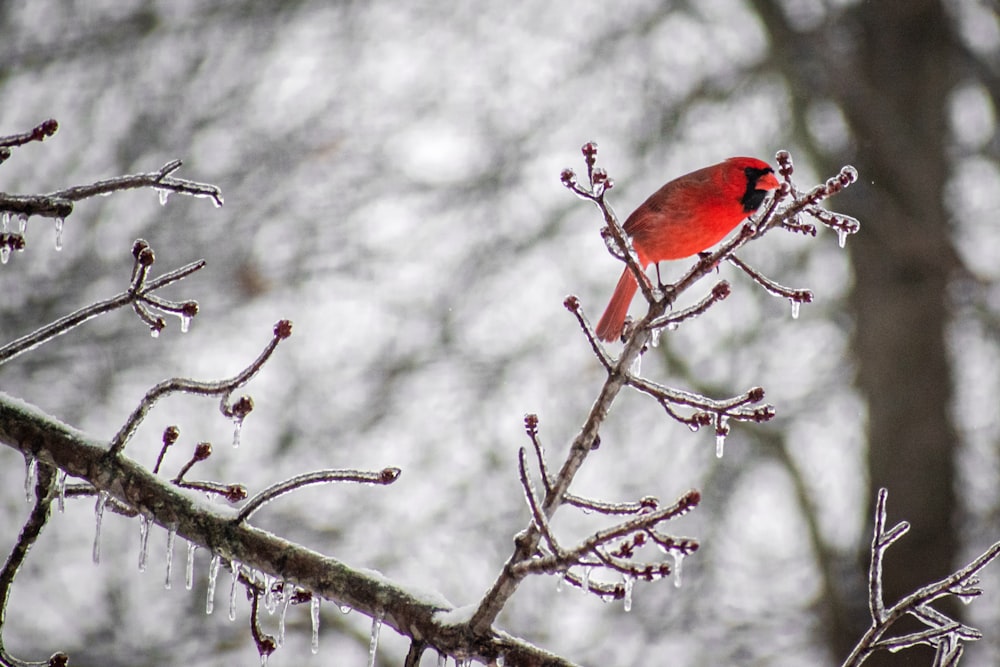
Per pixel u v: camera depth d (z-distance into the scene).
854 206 13.58
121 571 13.20
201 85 16.42
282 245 15.78
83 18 16.47
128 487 5.13
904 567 12.62
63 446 5.18
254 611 5.18
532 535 4.61
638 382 4.70
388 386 14.86
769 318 14.52
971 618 12.66
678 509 4.24
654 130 15.12
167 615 13.15
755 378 14.62
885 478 12.94
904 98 13.88
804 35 14.43
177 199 15.62
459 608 4.90
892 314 13.27
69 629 13.20
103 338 14.78
